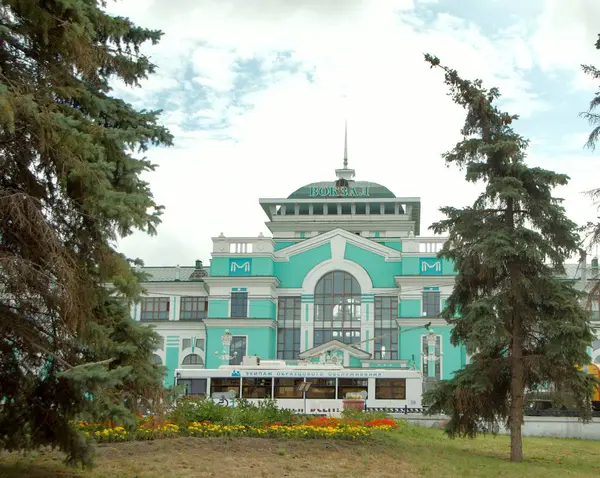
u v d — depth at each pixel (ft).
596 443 92.22
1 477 40.68
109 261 38.04
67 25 35.94
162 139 45.32
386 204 197.77
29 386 38.88
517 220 67.77
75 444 39.19
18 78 36.47
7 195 34.47
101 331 37.45
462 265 67.62
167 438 57.31
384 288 175.01
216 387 116.26
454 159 68.95
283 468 49.62
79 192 36.83
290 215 197.67
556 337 62.85
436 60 67.67
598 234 62.85
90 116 40.88
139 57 45.14
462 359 164.25
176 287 181.68
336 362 157.99
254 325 171.12
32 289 36.17
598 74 62.54
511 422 65.36
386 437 70.44
